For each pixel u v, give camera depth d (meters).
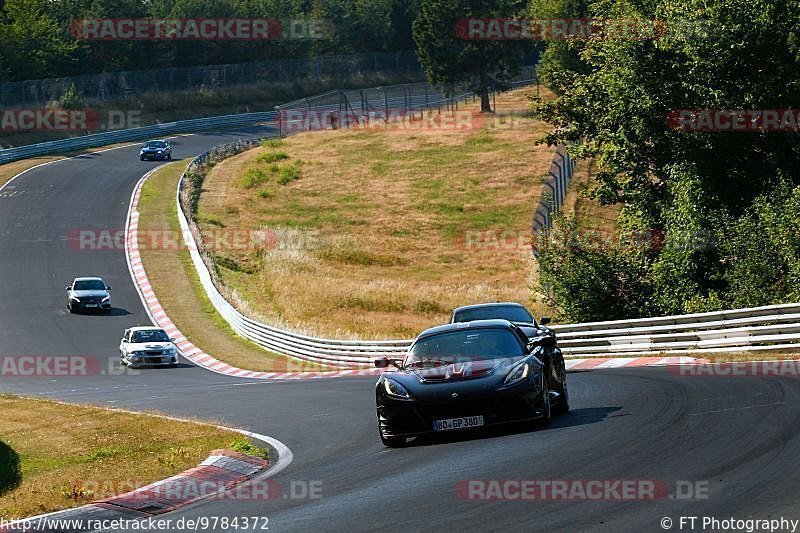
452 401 42.00
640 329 83.31
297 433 53.84
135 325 148.25
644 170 110.88
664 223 108.88
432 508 29.34
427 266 182.50
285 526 29.20
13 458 52.66
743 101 100.06
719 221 95.31
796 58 93.62
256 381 102.12
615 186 118.06
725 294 88.50
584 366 79.44
